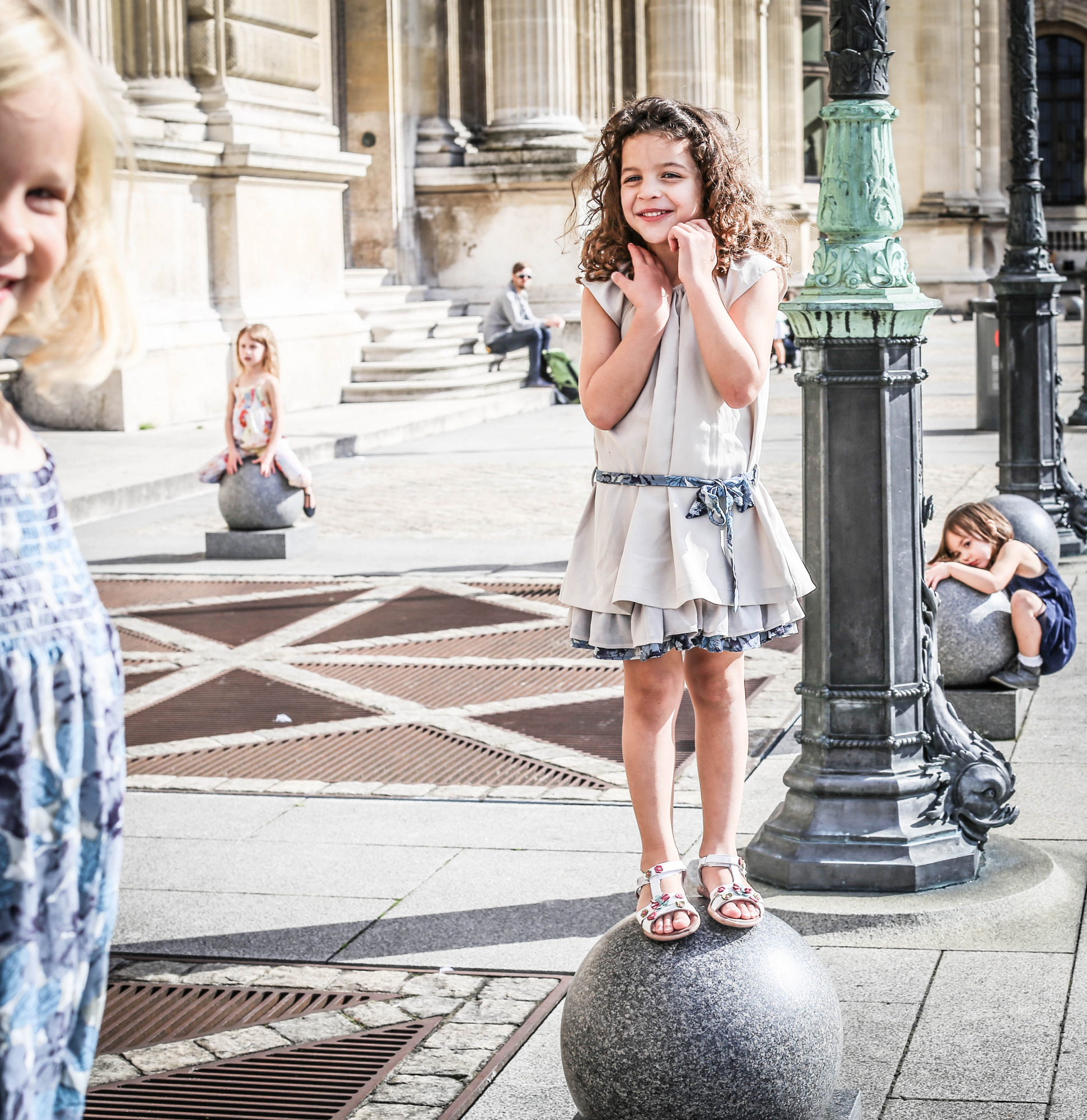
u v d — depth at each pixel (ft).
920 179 148.56
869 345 15.42
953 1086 11.78
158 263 59.93
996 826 16.11
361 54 81.76
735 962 10.16
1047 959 14.08
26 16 5.47
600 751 21.59
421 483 48.98
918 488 15.92
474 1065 12.42
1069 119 196.44
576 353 83.51
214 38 63.21
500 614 30.68
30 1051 5.59
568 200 83.56
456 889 16.39
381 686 25.38
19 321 5.91
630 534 10.69
